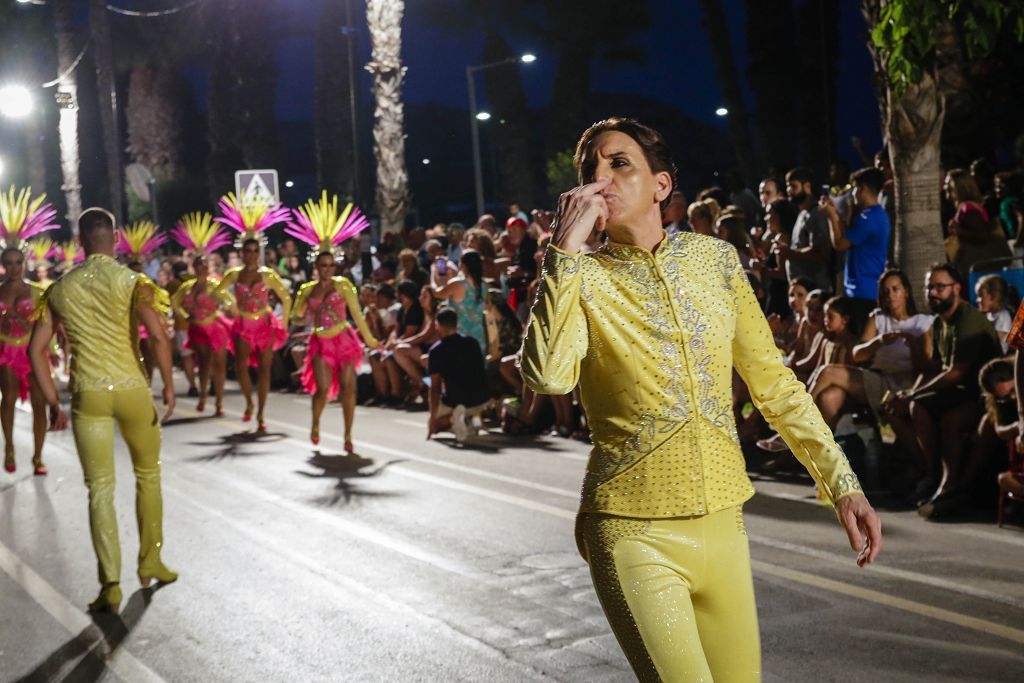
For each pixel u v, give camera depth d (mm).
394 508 8188
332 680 4867
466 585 6160
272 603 6020
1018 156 14906
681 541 2770
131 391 6270
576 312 2732
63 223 47656
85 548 7527
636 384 2791
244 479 9641
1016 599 5441
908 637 4996
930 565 6074
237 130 38281
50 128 47812
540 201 37250
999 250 9570
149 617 5910
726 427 2852
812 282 9227
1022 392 6473
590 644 5137
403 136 20969
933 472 7402
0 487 9898
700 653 2697
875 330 8141
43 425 10430
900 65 8828
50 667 5266
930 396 7398
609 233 2947
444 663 4980
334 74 33500
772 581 5922
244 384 13172
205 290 14203
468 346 11109
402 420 12953
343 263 15828
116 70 46750
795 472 8664
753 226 13594
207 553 7137
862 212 9359
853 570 6051
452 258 15648
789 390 2973
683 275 2846
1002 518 6805
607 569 2787
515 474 9273
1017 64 14547
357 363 10867
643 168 2873
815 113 23859
